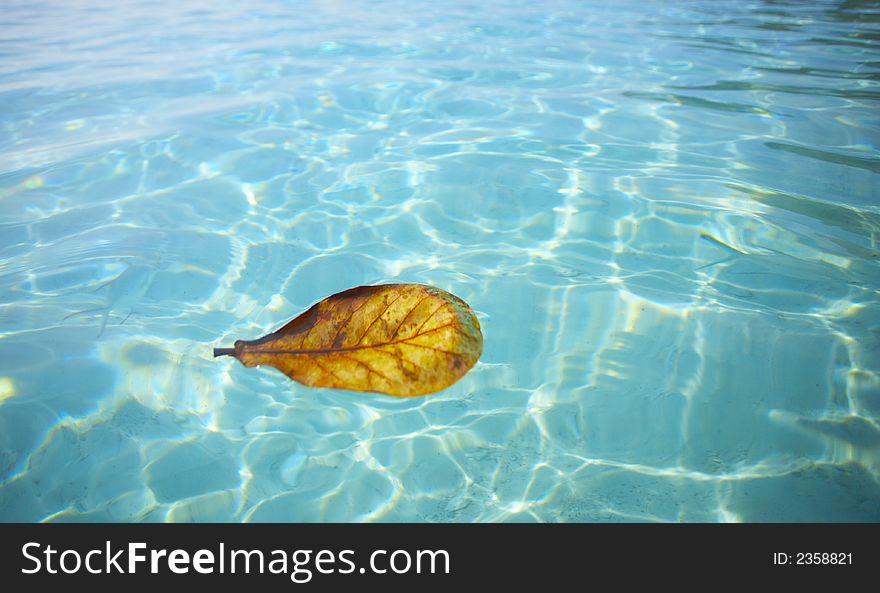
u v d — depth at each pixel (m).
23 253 2.58
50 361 1.97
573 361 1.98
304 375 1.84
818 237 2.57
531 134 3.73
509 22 7.30
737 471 1.61
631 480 1.60
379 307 1.90
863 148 3.41
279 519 1.52
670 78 4.88
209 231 2.74
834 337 2.03
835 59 5.35
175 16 8.00
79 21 7.77
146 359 1.98
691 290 2.29
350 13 8.05
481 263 2.47
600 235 2.65
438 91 4.59
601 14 7.85
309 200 2.99
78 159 3.47
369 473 1.63
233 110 4.23
